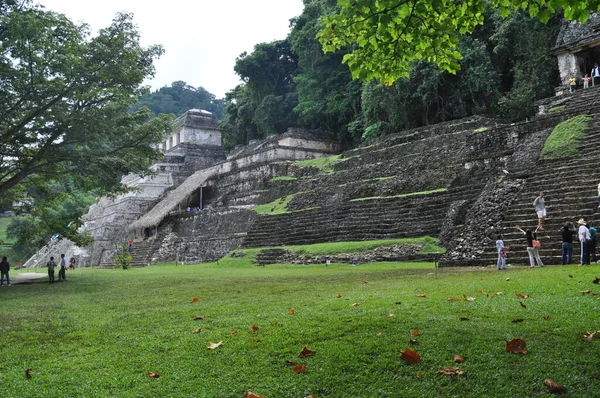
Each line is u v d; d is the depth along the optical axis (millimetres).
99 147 16219
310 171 29828
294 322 5273
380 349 4035
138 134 16688
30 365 4301
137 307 7711
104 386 3607
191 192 35344
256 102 44656
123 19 15211
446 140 22875
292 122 42344
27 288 13312
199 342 4695
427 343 4117
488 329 4445
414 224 17641
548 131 16891
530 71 24609
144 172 16781
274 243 22078
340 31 6191
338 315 5520
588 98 18797
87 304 8609
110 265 32781
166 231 32938
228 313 6383
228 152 46656
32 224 18562
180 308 7219
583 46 21812
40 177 17547
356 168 25391
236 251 21922
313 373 3621
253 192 32125
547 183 13359
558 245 11070
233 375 3686
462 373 3447
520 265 11148
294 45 36344
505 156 18125
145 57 16609
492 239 12594
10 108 14227
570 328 4289
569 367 3418
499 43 25344
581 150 14500
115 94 15094
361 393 3252
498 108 25406
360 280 10188
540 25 24234
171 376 3736
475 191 16953
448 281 8508
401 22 5859
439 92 27766
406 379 3432
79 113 14250
